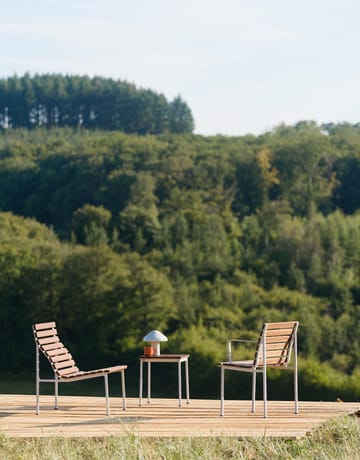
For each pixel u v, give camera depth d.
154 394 41.88
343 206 75.25
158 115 135.38
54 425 8.64
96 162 74.31
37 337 9.38
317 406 10.39
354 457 7.49
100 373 9.38
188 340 44.06
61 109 136.38
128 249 60.28
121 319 48.41
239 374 40.75
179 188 73.31
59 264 49.78
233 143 91.38
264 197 75.25
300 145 79.62
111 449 7.61
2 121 136.38
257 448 7.73
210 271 57.47
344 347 47.97
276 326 9.02
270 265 58.38
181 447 7.62
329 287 56.09
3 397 11.59
